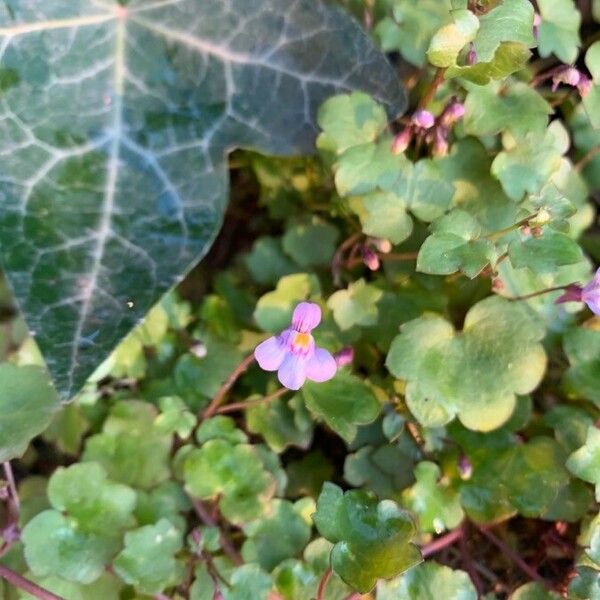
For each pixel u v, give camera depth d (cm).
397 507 11
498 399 11
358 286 13
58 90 12
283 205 14
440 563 12
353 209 12
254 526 12
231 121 12
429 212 12
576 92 13
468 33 10
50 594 11
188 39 12
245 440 12
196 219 12
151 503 12
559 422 12
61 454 13
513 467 12
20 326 13
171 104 12
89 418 13
